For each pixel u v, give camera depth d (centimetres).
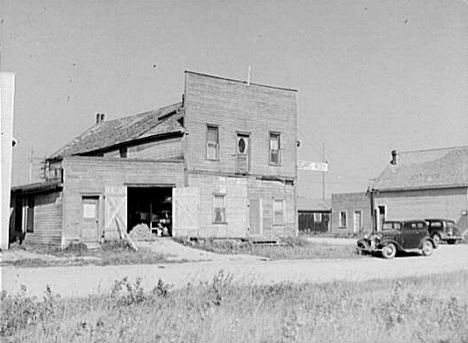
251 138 2591
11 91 1755
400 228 1988
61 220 2162
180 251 2041
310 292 1026
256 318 804
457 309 859
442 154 2239
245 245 2328
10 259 1616
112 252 1942
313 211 3941
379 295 1012
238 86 2559
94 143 2975
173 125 2498
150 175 2348
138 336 728
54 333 739
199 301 916
